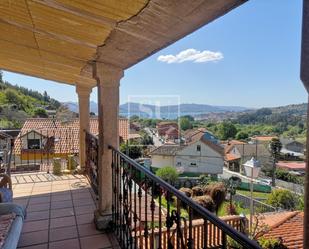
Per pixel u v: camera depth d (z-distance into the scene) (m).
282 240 6.16
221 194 9.16
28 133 10.62
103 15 1.66
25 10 1.93
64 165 6.25
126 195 2.53
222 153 17.39
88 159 5.20
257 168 7.08
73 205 3.78
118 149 2.85
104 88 2.96
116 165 2.87
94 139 4.32
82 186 4.66
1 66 4.88
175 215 1.52
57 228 3.08
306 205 0.71
